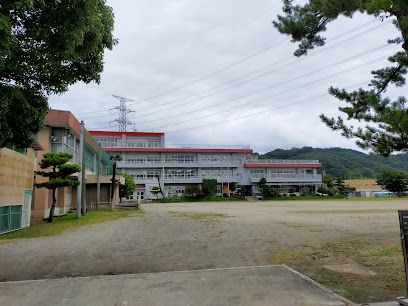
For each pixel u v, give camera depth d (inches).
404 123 326.0
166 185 2918.3
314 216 941.2
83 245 458.9
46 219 853.2
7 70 262.4
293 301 206.8
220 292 225.6
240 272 278.1
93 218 895.1
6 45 205.2
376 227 632.4
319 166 3216.0
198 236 542.3
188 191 2716.5
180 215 1021.8
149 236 547.5
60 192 1081.4
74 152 1152.2
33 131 302.8
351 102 386.0
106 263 341.4
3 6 202.7
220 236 537.0
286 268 291.4
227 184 3024.1
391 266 303.1
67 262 346.9
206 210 1321.4
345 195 3127.5
